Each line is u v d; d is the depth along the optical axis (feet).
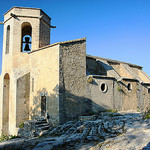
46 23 55.67
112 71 55.88
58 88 39.06
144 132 21.49
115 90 51.98
